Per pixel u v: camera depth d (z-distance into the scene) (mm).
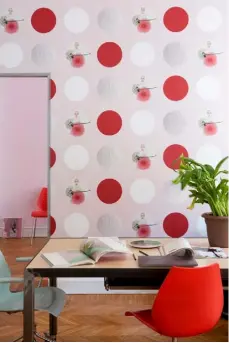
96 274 1827
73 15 3570
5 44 3580
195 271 1691
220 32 3578
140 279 2213
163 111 3582
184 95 3582
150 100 3580
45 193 5727
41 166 6344
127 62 3572
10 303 2199
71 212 3586
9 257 4703
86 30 3570
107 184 3588
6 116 6324
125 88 3580
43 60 3574
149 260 1917
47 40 3572
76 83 3572
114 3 3568
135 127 3582
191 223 3602
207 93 3582
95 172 3586
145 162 3592
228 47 3582
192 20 3574
